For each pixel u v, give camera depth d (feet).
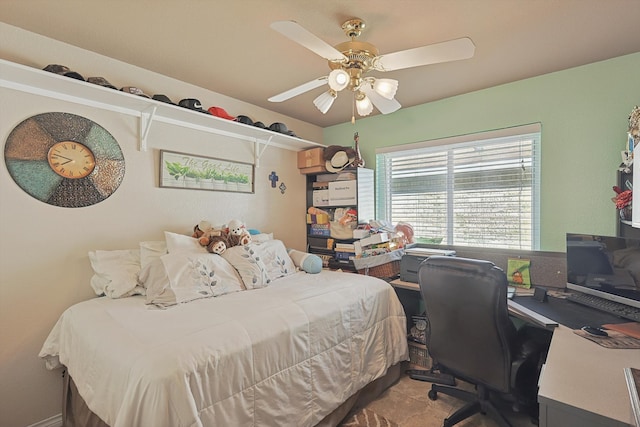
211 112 8.00
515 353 5.21
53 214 5.93
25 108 5.63
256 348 4.53
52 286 5.91
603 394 3.04
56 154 5.95
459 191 9.25
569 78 7.38
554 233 7.63
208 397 3.87
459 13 5.20
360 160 10.18
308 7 5.03
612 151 6.91
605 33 5.83
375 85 5.42
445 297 5.60
